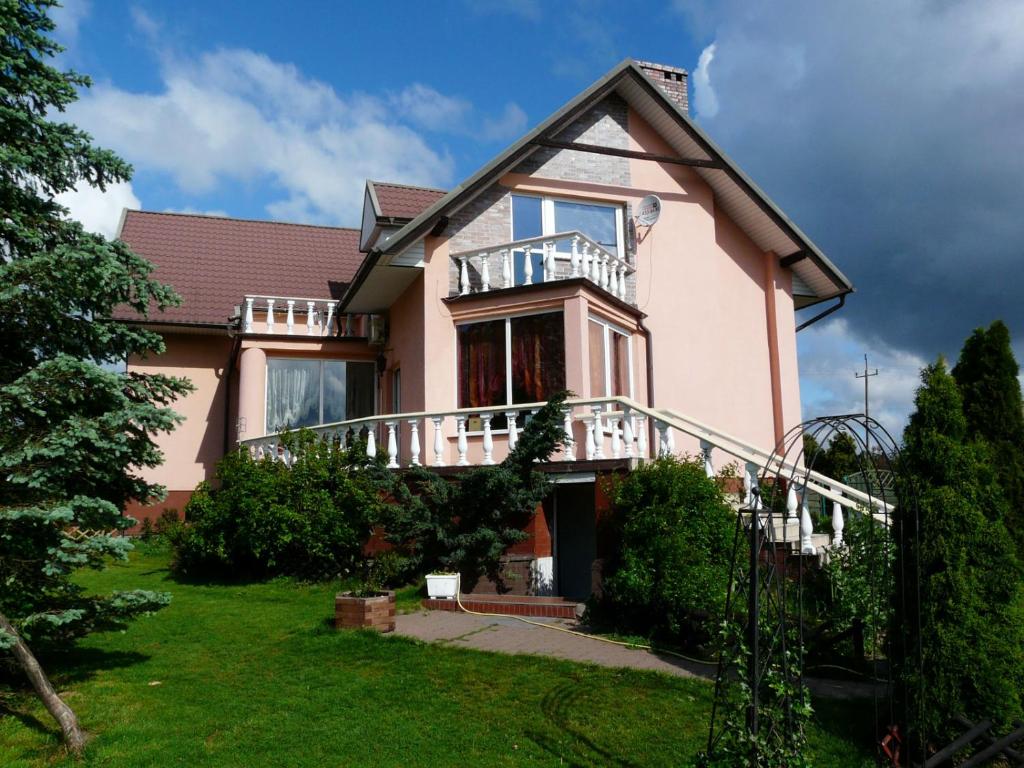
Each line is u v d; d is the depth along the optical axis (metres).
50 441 6.59
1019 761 5.66
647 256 16.97
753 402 18.02
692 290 17.22
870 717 6.68
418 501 11.80
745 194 17.45
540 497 11.48
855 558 8.75
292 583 12.49
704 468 10.17
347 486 12.45
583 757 5.78
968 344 8.88
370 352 20.38
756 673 4.67
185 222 25.41
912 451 6.33
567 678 7.42
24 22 7.46
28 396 6.58
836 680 7.85
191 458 21.42
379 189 18.53
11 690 7.06
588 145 16.12
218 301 22.23
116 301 7.65
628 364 16.19
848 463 18.39
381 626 9.19
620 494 9.62
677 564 8.68
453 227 15.69
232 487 13.28
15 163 7.12
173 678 7.57
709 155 17.06
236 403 21.69
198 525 13.26
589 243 14.97
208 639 9.04
